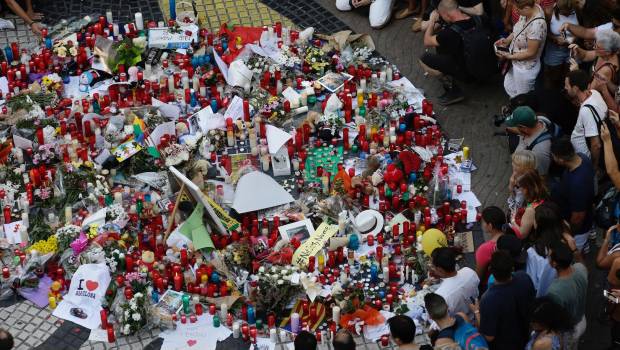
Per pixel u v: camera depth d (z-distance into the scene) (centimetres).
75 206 1276
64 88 1484
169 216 1250
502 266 928
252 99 1441
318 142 1372
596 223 1141
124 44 1505
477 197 1296
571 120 1256
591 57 1249
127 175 1329
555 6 1298
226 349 1100
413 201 1247
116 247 1201
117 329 1124
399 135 1374
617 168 1085
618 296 977
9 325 1135
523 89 1338
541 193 1081
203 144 1366
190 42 1546
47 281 1187
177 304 1141
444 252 996
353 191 1268
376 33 1619
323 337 1098
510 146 1319
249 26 1631
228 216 1227
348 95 1429
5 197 1284
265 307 1124
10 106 1416
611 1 1262
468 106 1460
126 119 1388
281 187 1280
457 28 1409
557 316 877
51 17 1639
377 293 1155
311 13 1667
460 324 941
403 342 922
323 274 1170
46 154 1327
